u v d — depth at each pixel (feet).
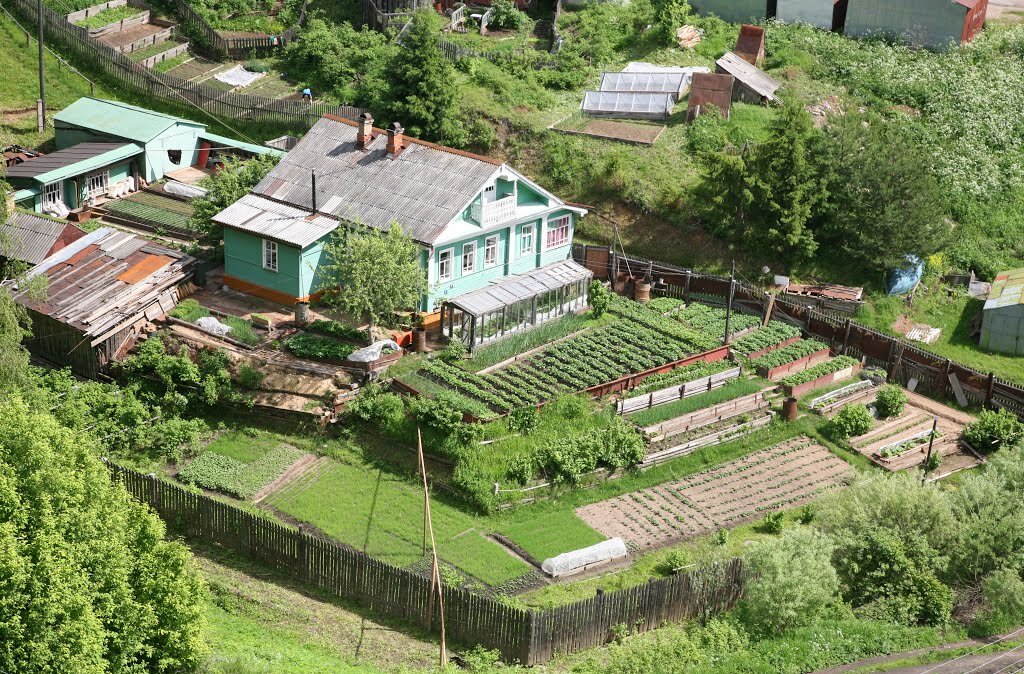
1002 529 137.49
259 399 167.94
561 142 237.45
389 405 162.20
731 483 163.22
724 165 210.38
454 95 242.58
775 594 127.24
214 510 140.87
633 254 221.25
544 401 167.12
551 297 192.75
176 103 254.06
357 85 259.80
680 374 181.37
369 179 195.52
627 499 157.89
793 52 264.31
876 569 135.44
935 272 214.69
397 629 128.98
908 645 126.41
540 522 151.33
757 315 202.59
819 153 212.23
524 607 133.49
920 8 264.52
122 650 104.17
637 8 283.59
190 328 179.22
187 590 110.32
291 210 192.75
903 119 243.19
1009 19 283.18
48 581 95.86
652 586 128.57
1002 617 132.16
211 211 198.49
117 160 222.69
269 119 250.16
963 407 186.60
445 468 156.66
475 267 191.93
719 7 283.59
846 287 208.33
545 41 276.82
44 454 103.60
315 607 132.05
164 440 160.56
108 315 176.04
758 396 179.22
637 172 229.25
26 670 93.86
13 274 185.16
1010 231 223.51
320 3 288.30
